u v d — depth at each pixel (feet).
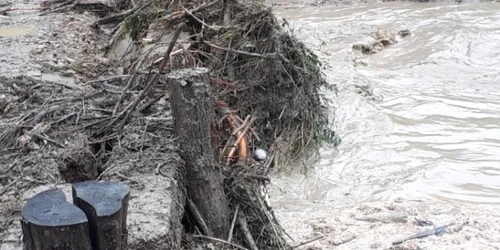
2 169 13.70
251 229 14.70
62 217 8.84
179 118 13.57
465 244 16.62
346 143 24.38
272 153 22.03
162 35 23.03
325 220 18.54
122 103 17.04
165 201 12.14
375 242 16.99
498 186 20.97
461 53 36.65
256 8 23.21
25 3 35.27
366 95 29.19
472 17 45.21
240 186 14.65
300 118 23.15
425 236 17.17
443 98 29.27
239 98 22.00
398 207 19.30
